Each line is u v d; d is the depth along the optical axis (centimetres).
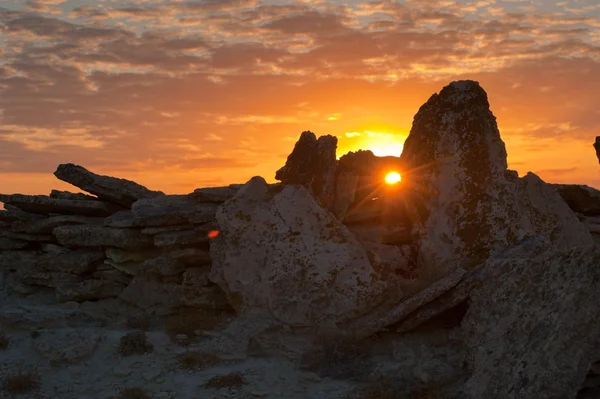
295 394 1198
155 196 1838
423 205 1611
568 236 1609
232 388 1220
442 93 1639
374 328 1361
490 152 1602
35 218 1862
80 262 1700
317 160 1628
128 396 1198
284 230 1514
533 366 1098
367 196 1680
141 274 1631
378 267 1491
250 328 1395
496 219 1566
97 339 1387
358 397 1170
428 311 1351
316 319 1425
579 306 1132
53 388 1251
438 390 1159
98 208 1809
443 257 1549
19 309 1545
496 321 1229
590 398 1084
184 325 1452
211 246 1537
